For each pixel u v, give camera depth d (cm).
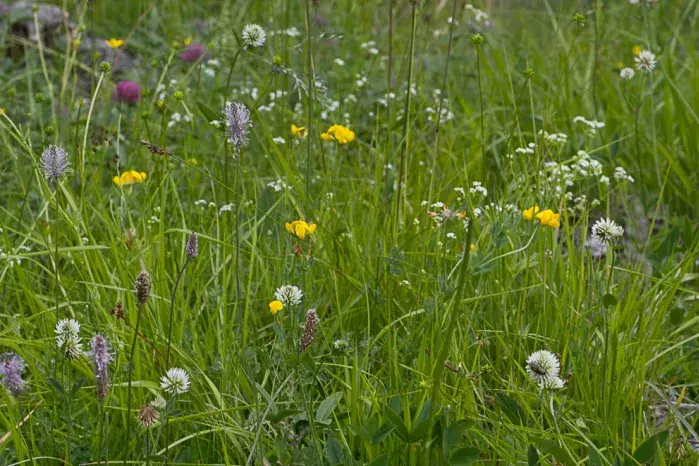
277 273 376
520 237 370
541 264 362
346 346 311
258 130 524
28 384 311
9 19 639
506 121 580
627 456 271
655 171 518
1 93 584
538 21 724
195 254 269
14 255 352
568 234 367
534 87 603
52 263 381
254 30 379
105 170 497
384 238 378
